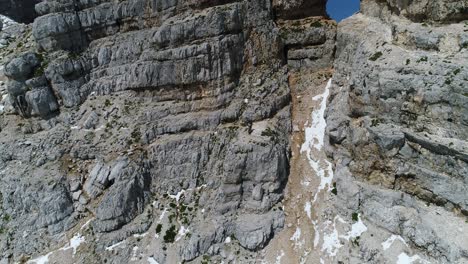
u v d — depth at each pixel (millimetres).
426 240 29938
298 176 40531
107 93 46781
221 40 41875
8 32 61438
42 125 46281
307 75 46156
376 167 34500
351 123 36906
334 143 39406
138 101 45281
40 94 45500
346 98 39656
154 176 42406
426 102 31016
